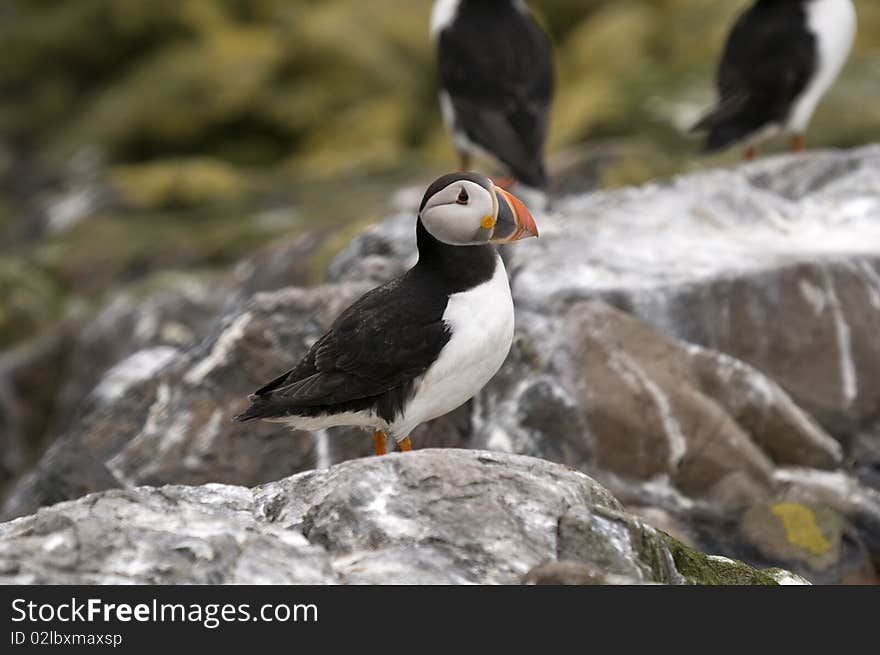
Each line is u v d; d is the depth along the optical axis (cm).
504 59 1619
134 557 684
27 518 734
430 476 741
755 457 1134
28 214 2702
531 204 1600
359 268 1312
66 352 1791
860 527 1121
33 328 2108
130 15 3161
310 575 680
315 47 2973
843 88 2303
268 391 888
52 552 687
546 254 1302
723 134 1645
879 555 1113
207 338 1234
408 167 2481
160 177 2483
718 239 1345
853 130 2181
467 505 727
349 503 727
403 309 869
